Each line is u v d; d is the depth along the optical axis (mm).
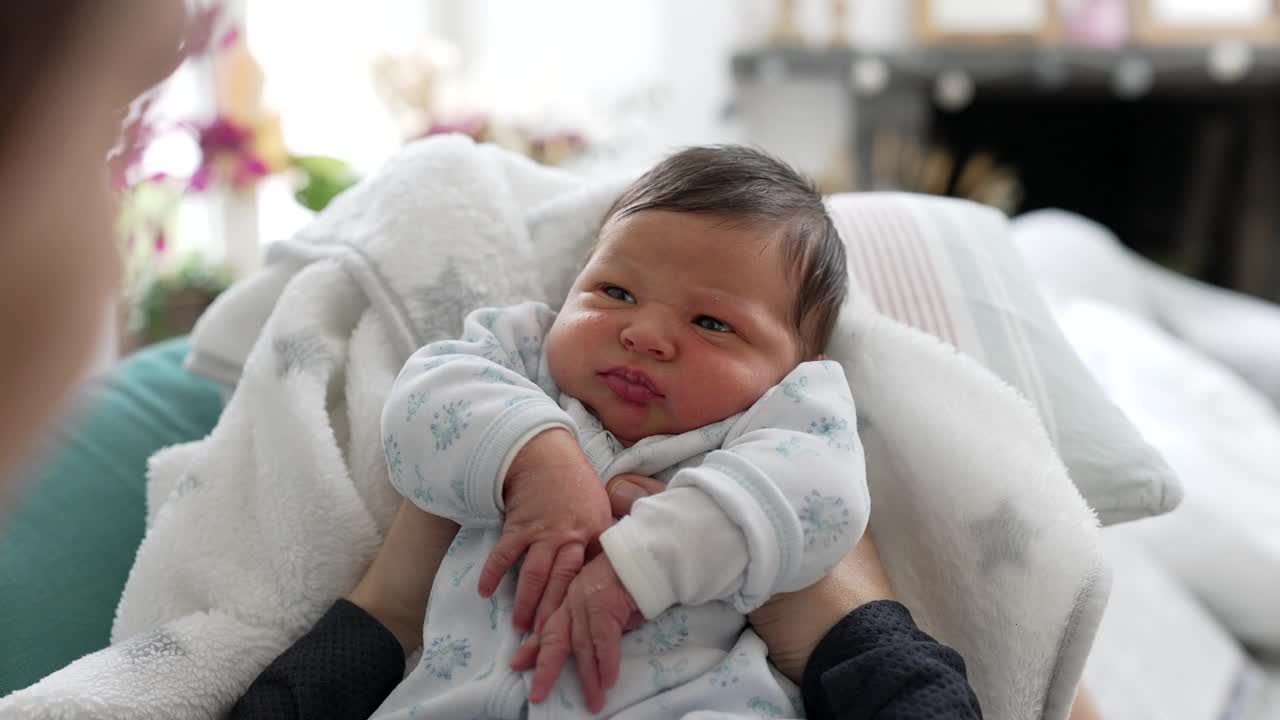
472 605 655
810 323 785
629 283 739
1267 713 1098
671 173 793
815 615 660
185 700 656
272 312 884
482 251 860
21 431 295
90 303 293
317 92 2689
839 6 3426
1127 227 3627
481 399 656
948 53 3375
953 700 573
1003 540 735
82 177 283
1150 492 814
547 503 627
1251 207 3541
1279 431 1541
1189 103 3518
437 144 919
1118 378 1625
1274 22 3342
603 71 3316
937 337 906
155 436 958
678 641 642
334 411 833
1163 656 1096
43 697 602
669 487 635
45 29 266
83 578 817
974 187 3523
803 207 790
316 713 623
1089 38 3393
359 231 876
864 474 664
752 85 3504
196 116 1706
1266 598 1217
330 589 733
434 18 3232
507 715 609
